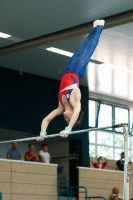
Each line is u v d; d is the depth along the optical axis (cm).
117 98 2589
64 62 1962
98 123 2525
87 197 1925
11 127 2009
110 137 2570
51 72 2112
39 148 2348
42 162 1969
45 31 1628
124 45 1741
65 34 1622
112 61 1934
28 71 2098
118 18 1489
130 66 1997
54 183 1903
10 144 2267
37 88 2138
